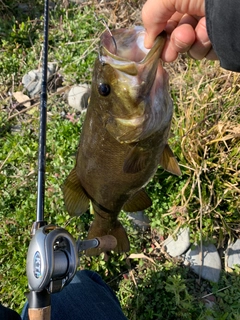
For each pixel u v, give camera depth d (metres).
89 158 0.43
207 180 0.70
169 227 0.71
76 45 0.93
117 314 0.55
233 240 0.70
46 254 0.33
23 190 0.74
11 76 0.90
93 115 0.40
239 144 0.70
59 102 0.85
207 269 0.68
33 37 0.96
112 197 0.47
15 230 0.71
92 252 0.53
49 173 0.75
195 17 0.35
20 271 0.67
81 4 1.00
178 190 0.72
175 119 0.74
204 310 0.65
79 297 0.56
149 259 0.69
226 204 0.71
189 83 0.77
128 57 0.35
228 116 0.71
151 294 0.67
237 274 0.68
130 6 0.94
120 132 0.38
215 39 0.31
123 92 0.35
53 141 0.78
